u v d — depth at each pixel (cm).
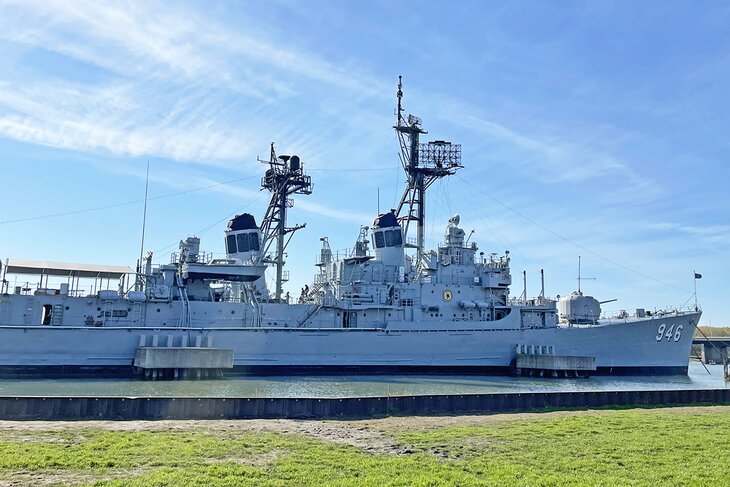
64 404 1962
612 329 5234
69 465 1238
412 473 1236
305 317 4644
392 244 5134
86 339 4003
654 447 1533
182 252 4531
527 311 5225
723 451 1491
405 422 1997
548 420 2036
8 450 1345
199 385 3747
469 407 2322
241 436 1620
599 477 1224
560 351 5097
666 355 5375
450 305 5078
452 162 5822
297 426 1861
